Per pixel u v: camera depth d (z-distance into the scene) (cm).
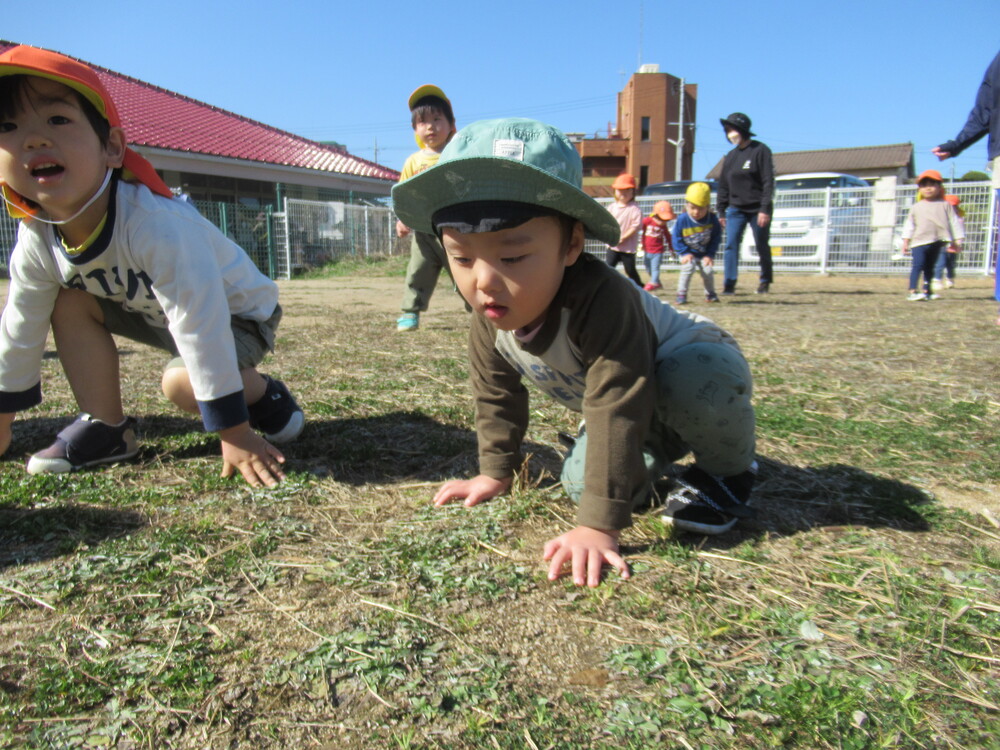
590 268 179
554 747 121
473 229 159
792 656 144
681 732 124
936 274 1140
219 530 200
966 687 136
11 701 131
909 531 204
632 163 5088
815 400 347
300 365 438
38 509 213
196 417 312
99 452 250
